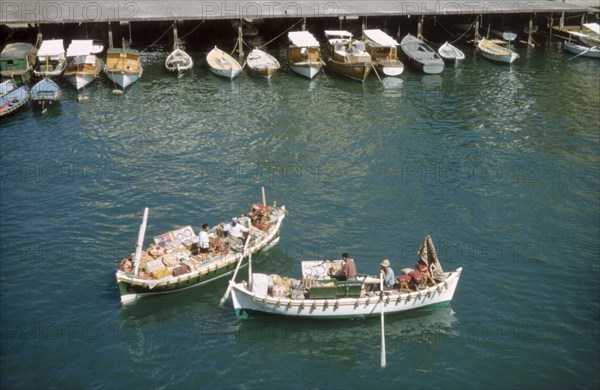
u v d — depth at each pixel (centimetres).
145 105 5922
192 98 6150
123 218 3962
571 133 5406
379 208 4122
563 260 3572
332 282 3019
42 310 3116
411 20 9000
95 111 5731
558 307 3191
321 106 6009
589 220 3988
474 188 4391
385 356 2888
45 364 2767
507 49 7731
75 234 3778
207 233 3497
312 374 2777
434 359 2870
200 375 2750
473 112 5916
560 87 6669
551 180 4516
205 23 8506
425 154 4956
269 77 6744
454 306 3209
